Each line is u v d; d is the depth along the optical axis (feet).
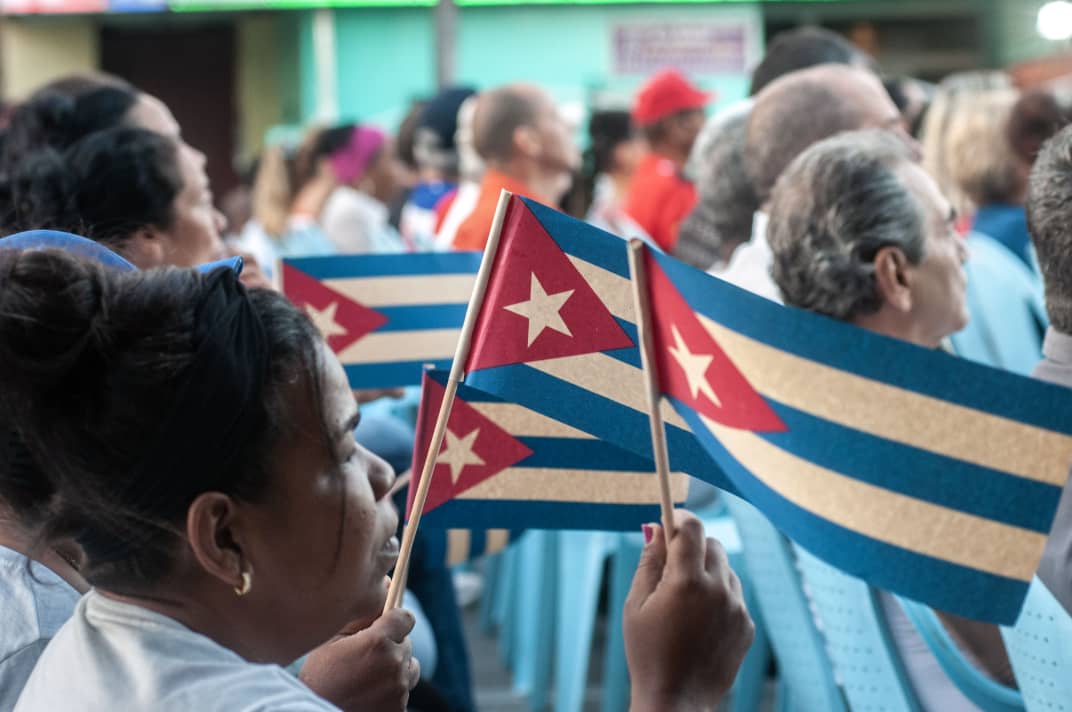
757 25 33.99
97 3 39.29
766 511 3.75
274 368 3.48
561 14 34.06
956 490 3.53
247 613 3.58
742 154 10.70
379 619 4.25
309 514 3.53
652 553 3.99
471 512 5.20
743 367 3.65
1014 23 29.17
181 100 44.60
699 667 3.83
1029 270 12.88
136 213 7.30
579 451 5.24
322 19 35.32
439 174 18.13
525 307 4.42
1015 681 6.50
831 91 9.05
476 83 34.27
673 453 4.50
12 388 3.35
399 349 7.84
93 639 3.47
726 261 11.25
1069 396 3.46
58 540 3.53
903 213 6.99
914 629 6.71
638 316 3.74
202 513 3.40
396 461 8.49
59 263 3.39
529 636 13.30
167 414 3.31
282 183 20.74
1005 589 3.53
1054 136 6.08
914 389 3.52
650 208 16.42
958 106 13.50
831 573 6.95
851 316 7.12
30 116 9.12
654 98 16.52
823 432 3.60
